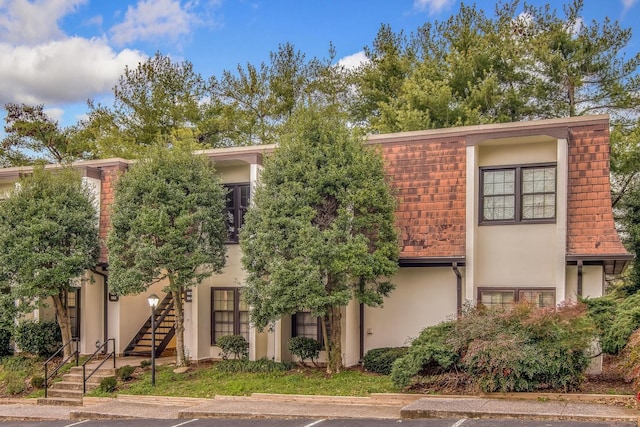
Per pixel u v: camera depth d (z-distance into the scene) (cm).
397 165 1803
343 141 1638
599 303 1455
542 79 2683
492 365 1290
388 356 1625
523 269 1652
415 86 2647
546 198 1652
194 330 1952
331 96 3161
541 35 2666
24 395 1764
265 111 3212
